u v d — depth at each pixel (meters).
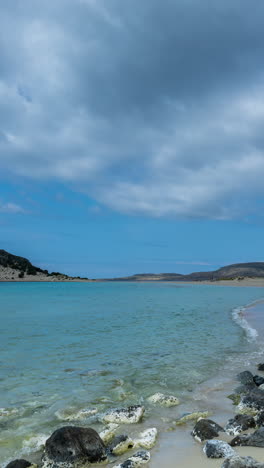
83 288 97.44
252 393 9.33
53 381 10.95
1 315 28.91
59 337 18.47
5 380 10.96
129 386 10.57
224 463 5.24
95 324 23.47
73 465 5.95
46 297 55.09
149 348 15.88
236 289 95.25
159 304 41.56
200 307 38.00
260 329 22.22
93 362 13.30
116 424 7.68
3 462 6.14
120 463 6.04
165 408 8.85
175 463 5.89
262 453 6.00
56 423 7.86
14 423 7.80
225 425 7.75
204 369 12.58
